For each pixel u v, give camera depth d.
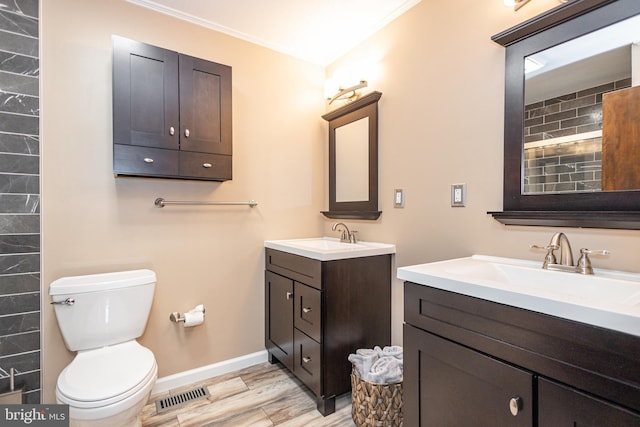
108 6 1.78
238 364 2.21
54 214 1.65
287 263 2.04
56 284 1.55
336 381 1.74
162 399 1.84
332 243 2.31
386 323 1.95
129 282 1.65
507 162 1.39
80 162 1.71
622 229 1.10
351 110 2.30
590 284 1.08
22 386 1.57
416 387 1.19
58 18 1.65
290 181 2.45
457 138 1.62
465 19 1.58
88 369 1.38
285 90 2.43
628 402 0.69
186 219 2.03
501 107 1.43
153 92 1.72
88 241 1.74
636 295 0.95
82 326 1.54
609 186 1.12
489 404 0.95
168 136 1.75
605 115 1.13
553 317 0.81
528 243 1.35
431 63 1.76
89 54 1.72
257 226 2.30
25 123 1.57
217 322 2.14
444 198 1.69
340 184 2.45
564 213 1.19
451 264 1.34
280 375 2.13
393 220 2.00
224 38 2.16
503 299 0.91
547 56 1.27
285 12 1.97
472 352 0.99
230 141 1.96
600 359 0.73
